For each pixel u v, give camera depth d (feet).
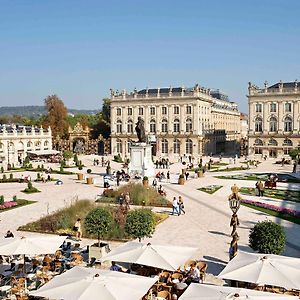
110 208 132.16
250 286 76.64
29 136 433.89
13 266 93.25
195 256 102.06
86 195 195.83
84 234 120.16
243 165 357.41
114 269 85.46
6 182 254.68
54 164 384.68
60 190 215.92
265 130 460.96
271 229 87.30
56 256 97.09
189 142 479.41
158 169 322.34
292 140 449.06
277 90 453.17
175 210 149.79
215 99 630.33
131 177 250.98
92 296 59.93
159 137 492.13
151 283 65.36
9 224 137.39
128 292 61.52
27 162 361.30
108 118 576.61
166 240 115.44
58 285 63.36
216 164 369.71
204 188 215.10
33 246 84.53
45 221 130.93
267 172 299.38
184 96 477.36
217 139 549.95
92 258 97.09
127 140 506.48
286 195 195.21
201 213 152.87
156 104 492.54
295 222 138.41
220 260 99.40
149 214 104.58
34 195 200.03
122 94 508.12
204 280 86.69
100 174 293.64
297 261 71.46
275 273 67.21
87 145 526.98
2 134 402.52
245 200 174.60
